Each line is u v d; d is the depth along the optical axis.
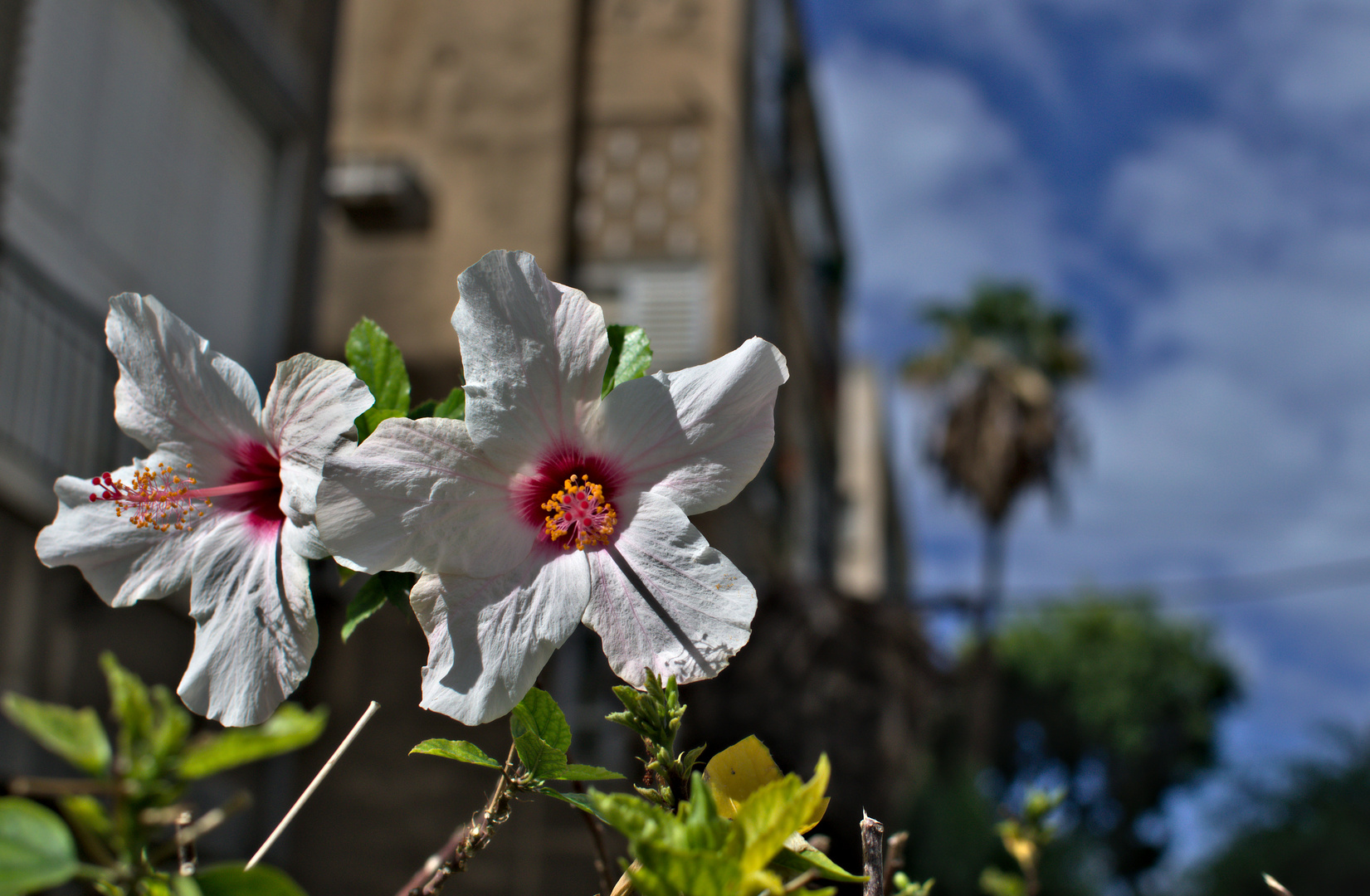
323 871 8.26
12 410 5.51
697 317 10.68
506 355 1.15
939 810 13.77
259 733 0.85
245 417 1.15
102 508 1.17
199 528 1.16
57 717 0.86
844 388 28.39
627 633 1.11
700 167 11.08
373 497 1.07
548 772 1.05
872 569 26.92
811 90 16.19
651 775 1.05
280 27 8.09
